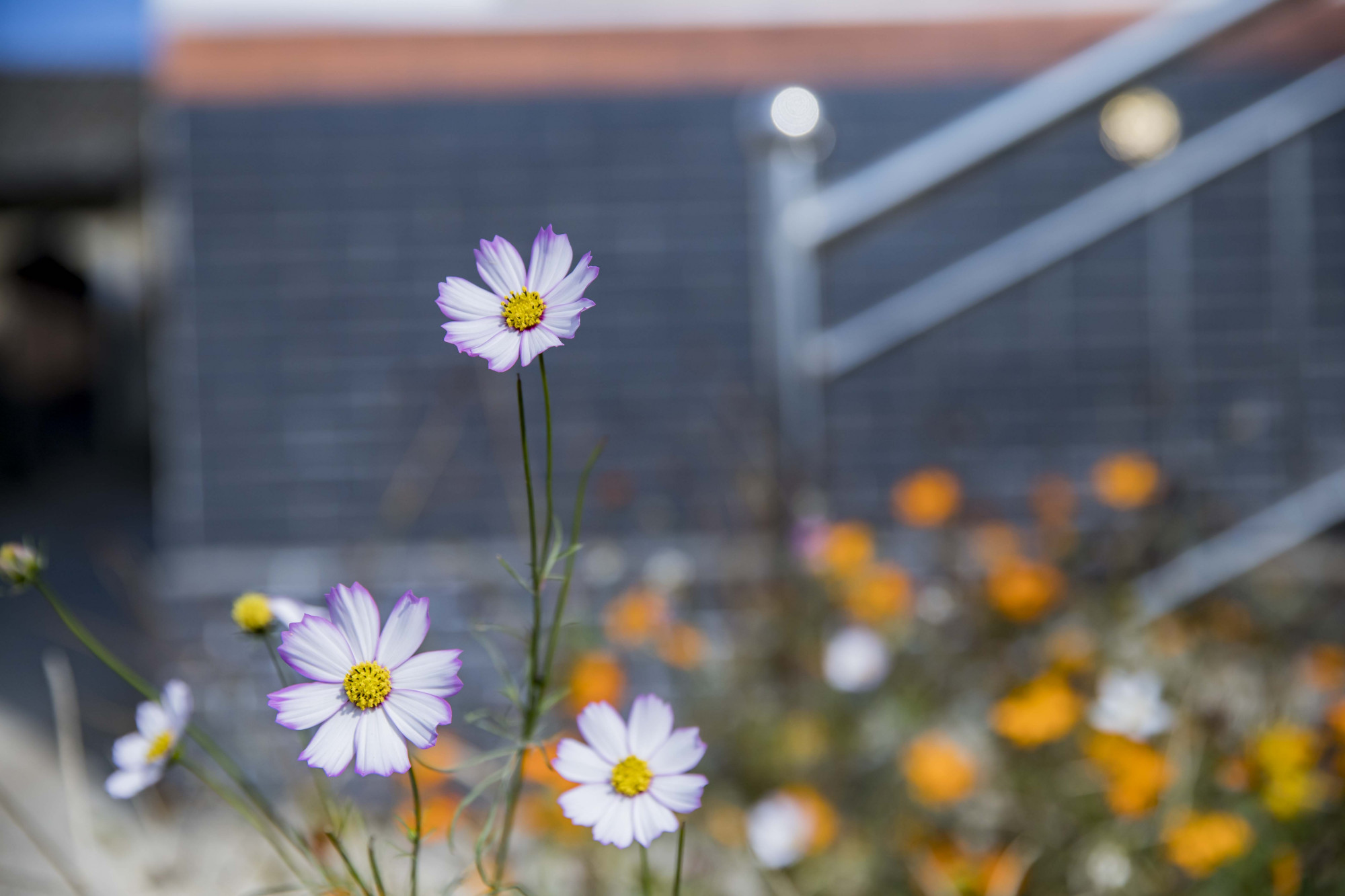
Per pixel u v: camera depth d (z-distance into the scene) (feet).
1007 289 6.72
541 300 1.91
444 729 5.45
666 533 8.38
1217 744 4.43
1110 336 8.77
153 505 21.29
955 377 8.74
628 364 8.54
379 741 1.83
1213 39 5.58
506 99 8.46
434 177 8.43
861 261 8.61
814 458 6.12
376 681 1.85
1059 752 5.02
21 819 3.37
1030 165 8.59
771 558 6.16
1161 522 6.84
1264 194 8.68
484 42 8.43
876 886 4.62
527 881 4.02
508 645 6.73
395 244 8.40
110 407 30.19
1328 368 8.66
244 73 8.29
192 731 2.63
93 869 3.46
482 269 1.93
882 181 5.83
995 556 7.17
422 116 8.41
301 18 8.30
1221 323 8.73
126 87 28.40
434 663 1.86
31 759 6.70
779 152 5.93
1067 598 6.36
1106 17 8.46
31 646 9.50
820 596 6.12
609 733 2.08
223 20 8.25
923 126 8.58
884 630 6.18
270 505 8.34
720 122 8.55
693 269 8.57
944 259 8.62
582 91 8.49
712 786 5.36
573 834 4.18
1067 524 7.81
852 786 5.45
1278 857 3.89
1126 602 6.04
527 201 8.49
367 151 8.38
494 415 8.40
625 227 8.54
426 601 1.86
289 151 8.33
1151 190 8.16
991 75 8.56
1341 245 8.63
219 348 8.33
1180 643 5.74
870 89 8.59
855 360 6.48
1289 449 8.43
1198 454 8.67
